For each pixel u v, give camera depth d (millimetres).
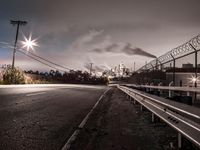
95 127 7148
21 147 4812
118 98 20438
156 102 7219
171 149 4984
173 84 13312
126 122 8102
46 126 6871
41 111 9773
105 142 5492
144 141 5605
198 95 10648
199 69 11672
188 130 4211
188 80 12164
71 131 6422
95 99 18281
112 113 10430
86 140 5617
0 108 9945
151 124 7715
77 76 115750
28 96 16938
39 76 65312
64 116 8852
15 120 7492
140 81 27609
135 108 12461
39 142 5223
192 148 4996
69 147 4938
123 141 5594
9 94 17766
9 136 5574
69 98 17578
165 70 16000
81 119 8367
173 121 5211
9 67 37156
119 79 157750
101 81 129250
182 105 4781
